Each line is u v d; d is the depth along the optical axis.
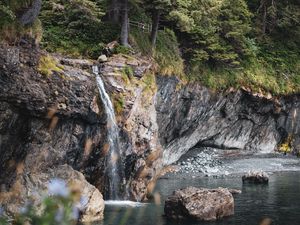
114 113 22.31
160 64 30.42
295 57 45.25
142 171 23.42
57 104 18.42
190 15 32.66
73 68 21.39
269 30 46.03
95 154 21.03
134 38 28.98
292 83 43.06
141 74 25.38
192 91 34.22
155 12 29.33
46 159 18.30
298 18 44.28
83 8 27.66
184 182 28.77
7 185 16.41
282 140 44.25
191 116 35.28
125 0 27.36
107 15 30.20
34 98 17.31
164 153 34.47
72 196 2.56
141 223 16.47
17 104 16.77
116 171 22.08
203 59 35.53
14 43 17.34
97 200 16.97
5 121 16.39
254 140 42.00
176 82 32.16
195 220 17.08
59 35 27.61
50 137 18.47
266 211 19.00
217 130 38.94
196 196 17.61
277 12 45.19
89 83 20.86
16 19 17.47
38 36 18.95
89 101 20.09
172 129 34.09
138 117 23.72
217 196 17.97
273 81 41.50
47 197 2.55
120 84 23.39
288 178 30.50
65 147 19.34
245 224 16.58
